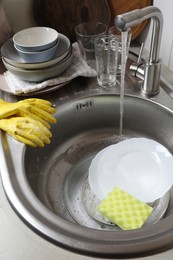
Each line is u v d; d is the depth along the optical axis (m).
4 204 0.59
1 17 0.94
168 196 0.74
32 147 0.74
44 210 0.55
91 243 0.49
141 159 0.80
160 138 0.86
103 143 0.91
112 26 1.01
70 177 0.83
